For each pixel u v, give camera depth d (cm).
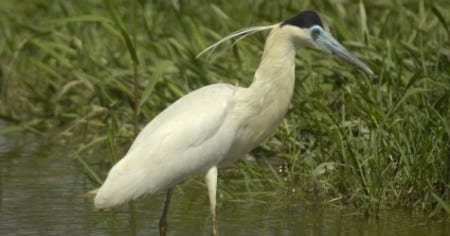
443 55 1373
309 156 1334
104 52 1762
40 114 1738
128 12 1886
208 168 1157
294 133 1383
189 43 1659
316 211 1249
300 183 1341
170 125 1141
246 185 1326
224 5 1894
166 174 1129
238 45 1548
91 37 1814
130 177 1116
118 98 1608
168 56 1636
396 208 1245
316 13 1174
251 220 1216
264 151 1448
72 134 1644
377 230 1173
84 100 1677
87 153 1538
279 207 1266
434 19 1566
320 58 1511
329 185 1299
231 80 1514
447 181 1241
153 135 1138
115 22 1431
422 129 1251
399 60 1397
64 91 1644
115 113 1567
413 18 1614
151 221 1215
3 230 1173
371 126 1295
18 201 1283
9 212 1239
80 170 1435
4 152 1540
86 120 1609
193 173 1150
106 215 1236
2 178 1389
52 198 1299
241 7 1869
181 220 1220
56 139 1623
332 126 1352
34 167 1450
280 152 1435
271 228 1185
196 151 1137
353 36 1581
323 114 1367
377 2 1772
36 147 1573
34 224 1197
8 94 1830
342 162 1293
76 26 1858
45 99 1723
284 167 1402
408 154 1249
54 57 1703
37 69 1825
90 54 1722
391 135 1273
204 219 1224
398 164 1261
